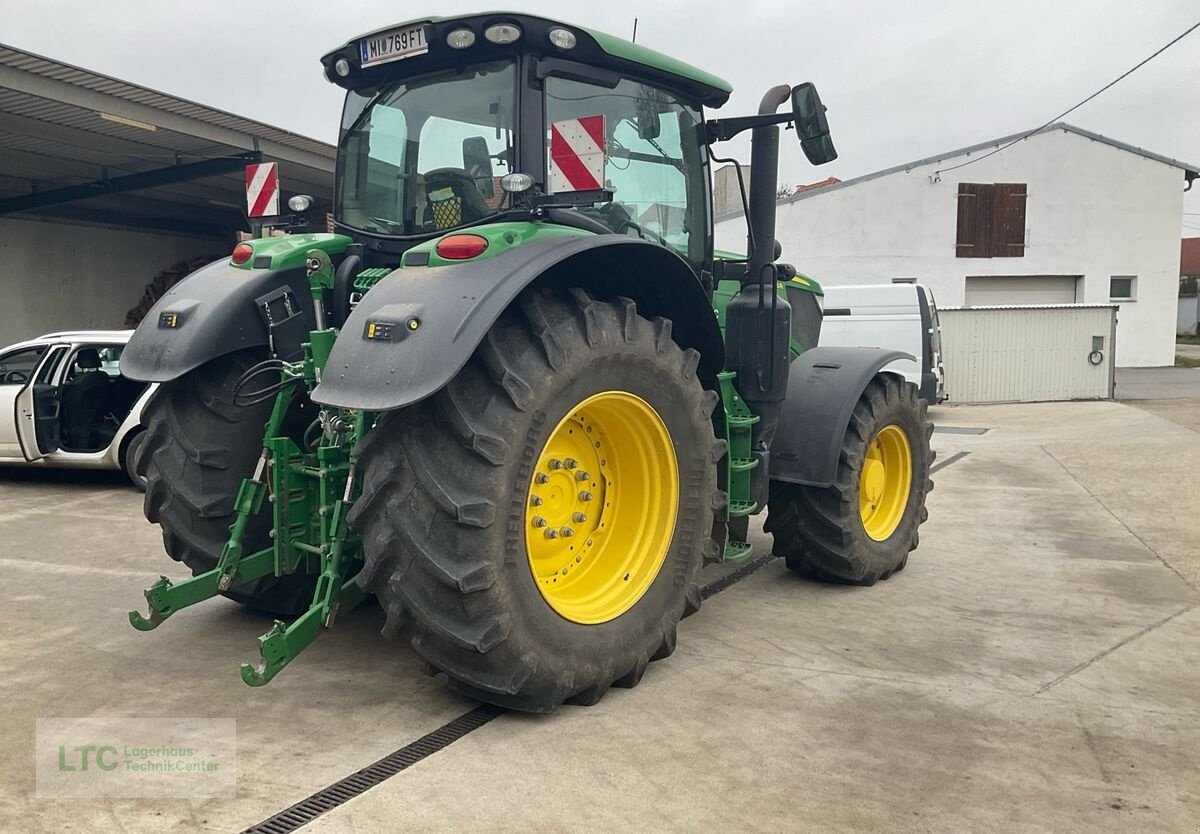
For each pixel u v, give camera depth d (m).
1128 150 22.97
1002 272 23.30
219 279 3.74
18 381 7.70
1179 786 2.65
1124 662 3.62
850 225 23.33
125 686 3.37
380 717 3.09
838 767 2.75
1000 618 4.18
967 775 2.71
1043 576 4.89
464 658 2.88
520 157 3.31
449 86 3.50
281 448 3.40
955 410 14.27
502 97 3.36
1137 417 12.13
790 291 5.35
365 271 3.49
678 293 3.48
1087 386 15.41
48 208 16.17
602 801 2.55
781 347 4.15
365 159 3.80
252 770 2.72
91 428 7.73
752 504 4.12
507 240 2.92
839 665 3.59
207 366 3.68
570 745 2.89
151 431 3.75
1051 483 7.69
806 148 4.00
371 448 2.88
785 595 4.55
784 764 2.77
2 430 7.48
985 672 3.51
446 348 2.65
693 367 3.45
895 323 13.21
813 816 2.48
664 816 2.47
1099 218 23.19
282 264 3.65
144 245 18.23
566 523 3.31
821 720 3.08
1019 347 15.42
